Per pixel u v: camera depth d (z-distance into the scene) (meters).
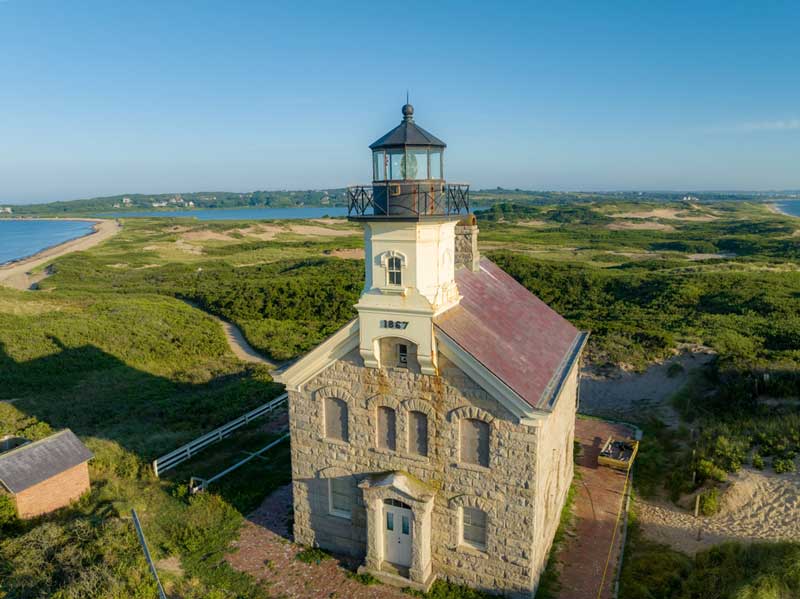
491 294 21.08
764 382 29.27
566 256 103.62
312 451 17.95
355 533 17.72
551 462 17.56
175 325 51.03
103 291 73.00
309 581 16.77
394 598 16.02
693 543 18.48
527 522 15.27
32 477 19.69
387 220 14.96
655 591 16.23
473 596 16.03
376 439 16.97
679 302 53.84
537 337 19.94
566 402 20.27
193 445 25.36
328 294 62.75
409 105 15.94
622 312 52.41
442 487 16.22
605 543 18.69
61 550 17.22
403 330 15.53
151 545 18.20
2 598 15.07
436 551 16.64
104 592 15.15
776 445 22.56
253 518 20.14
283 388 34.59
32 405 31.73
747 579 14.84
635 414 30.47
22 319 49.00
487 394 15.12
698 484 21.56
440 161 16.25
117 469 23.83
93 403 32.62
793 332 39.38
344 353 16.80
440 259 16.28
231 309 59.09
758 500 19.73
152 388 36.19
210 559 17.67
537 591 16.19
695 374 34.09
